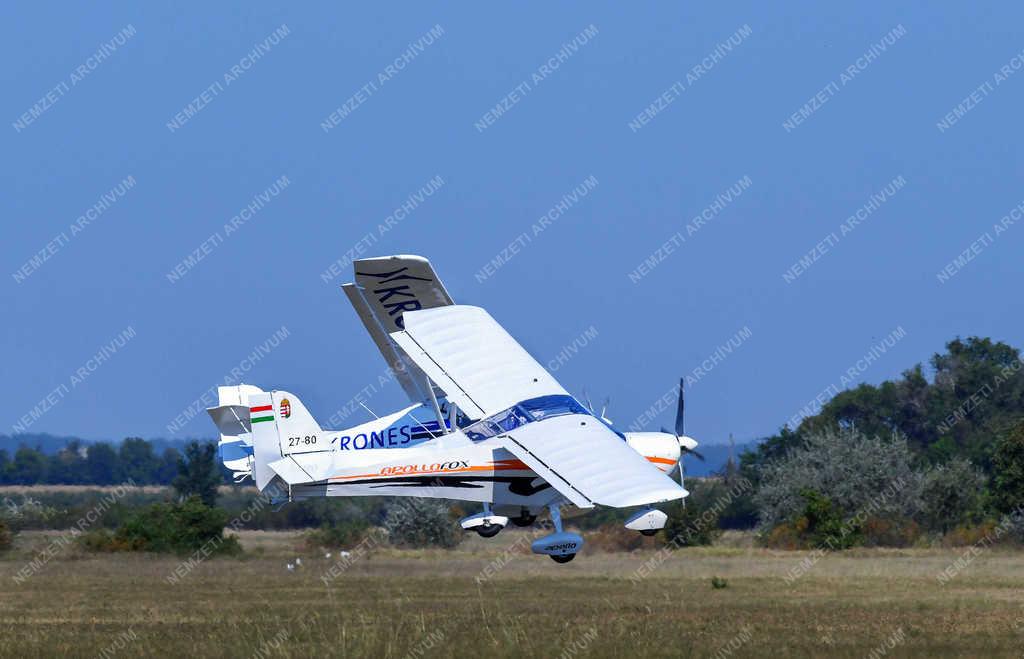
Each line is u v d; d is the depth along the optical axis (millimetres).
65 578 125812
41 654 70000
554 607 96125
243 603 101062
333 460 93500
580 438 85188
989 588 111562
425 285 100875
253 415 97875
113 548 157125
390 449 93312
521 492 89000
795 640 75000
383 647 69562
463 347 93125
